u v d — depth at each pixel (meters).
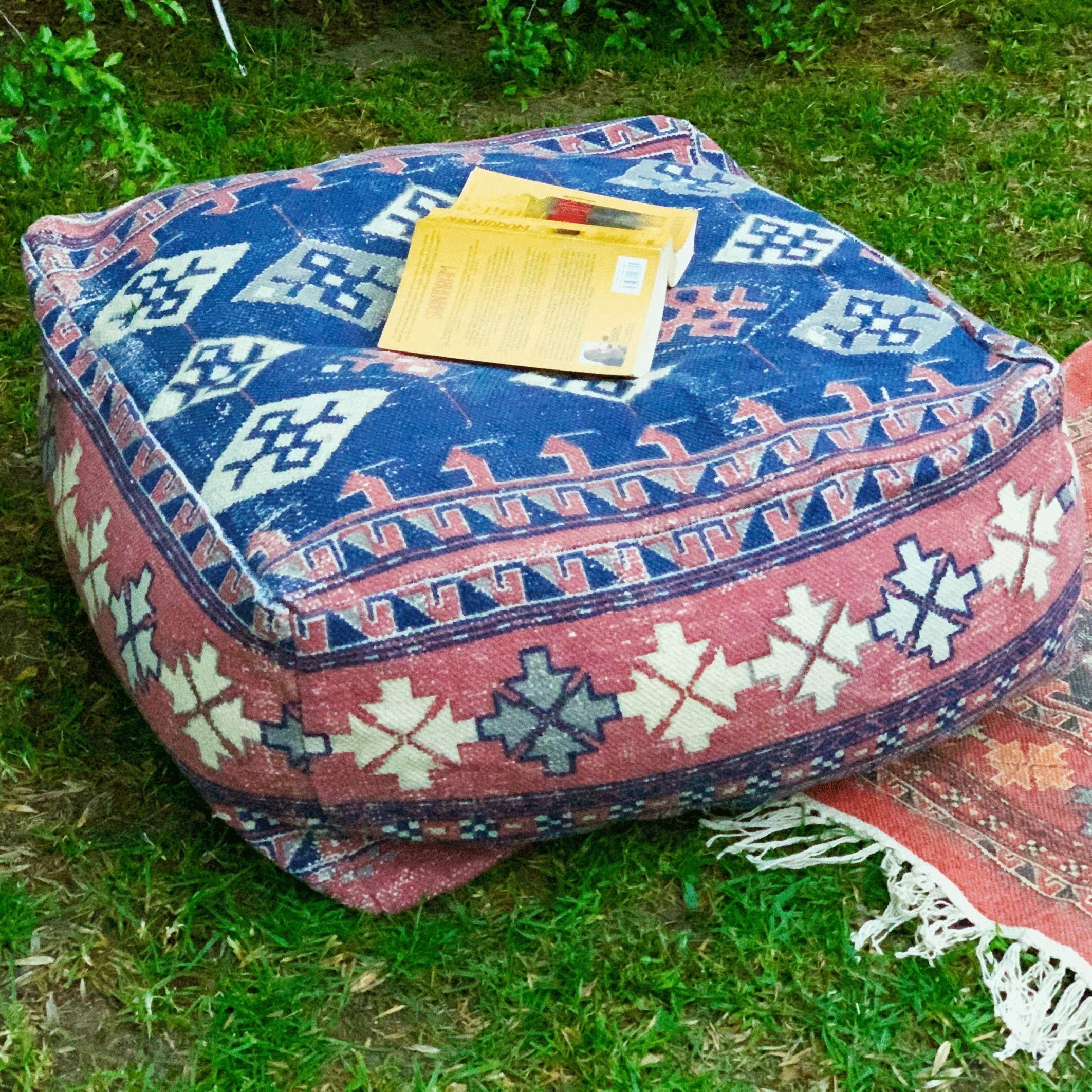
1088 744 2.12
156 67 4.18
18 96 2.67
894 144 3.92
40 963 1.83
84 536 2.03
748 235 2.39
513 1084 1.72
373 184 2.46
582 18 4.62
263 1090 1.70
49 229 2.47
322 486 1.78
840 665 1.83
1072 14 4.62
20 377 2.97
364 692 1.70
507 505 1.77
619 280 2.11
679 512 1.80
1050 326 3.20
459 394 1.95
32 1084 1.69
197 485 1.87
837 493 1.84
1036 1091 1.71
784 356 2.06
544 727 1.74
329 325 2.18
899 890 1.93
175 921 1.88
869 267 2.30
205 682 1.75
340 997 1.81
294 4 4.59
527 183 2.40
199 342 2.12
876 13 4.70
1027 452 1.98
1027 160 3.88
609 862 1.98
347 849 1.89
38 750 2.13
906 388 1.99
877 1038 1.77
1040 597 1.99
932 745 2.05
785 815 2.03
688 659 1.76
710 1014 1.81
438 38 4.52
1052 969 1.83
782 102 4.18
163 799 2.06
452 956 1.86
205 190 2.47
